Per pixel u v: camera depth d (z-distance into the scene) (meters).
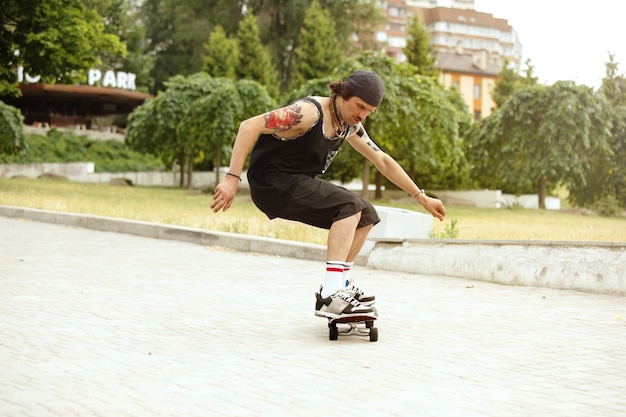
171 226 12.98
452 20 142.62
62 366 4.09
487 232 16.56
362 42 67.25
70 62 30.25
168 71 74.19
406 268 8.90
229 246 11.45
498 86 64.00
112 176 56.25
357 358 4.36
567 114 37.66
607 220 28.17
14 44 30.22
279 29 68.00
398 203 39.34
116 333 5.07
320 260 10.03
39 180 47.41
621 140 39.03
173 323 5.48
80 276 8.09
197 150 44.44
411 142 35.03
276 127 4.58
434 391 3.62
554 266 7.56
